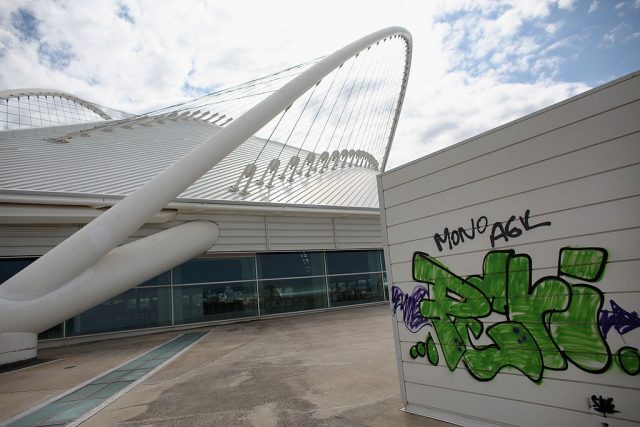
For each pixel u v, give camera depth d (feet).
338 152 87.15
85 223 44.86
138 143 65.77
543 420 11.99
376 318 47.44
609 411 10.68
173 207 46.91
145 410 17.76
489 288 13.65
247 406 17.42
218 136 39.22
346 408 16.44
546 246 12.30
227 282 55.47
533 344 12.39
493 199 13.76
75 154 55.52
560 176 12.15
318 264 63.10
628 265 10.66
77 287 35.04
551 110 12.51
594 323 11.14
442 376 14.84
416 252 16.22
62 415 17.93
